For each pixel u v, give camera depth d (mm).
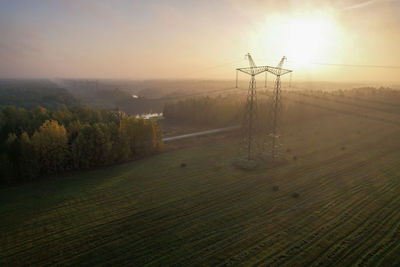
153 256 23750
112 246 25297
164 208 32875
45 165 43031
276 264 22391
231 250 24406
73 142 45562
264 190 38156
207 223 29297
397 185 39344
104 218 30484
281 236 26562
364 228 27953
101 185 40062
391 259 22938
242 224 29016
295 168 47531
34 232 27594
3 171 38844
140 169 47375
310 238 26141
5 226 28688
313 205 33375
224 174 44688
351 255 23531
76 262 23062
